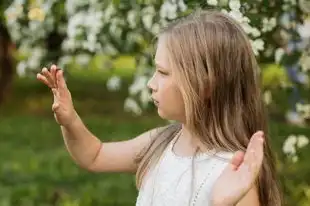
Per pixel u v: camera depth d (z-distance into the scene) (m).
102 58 5.38
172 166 2.12
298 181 4.53
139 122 10.91
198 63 2.03
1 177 7.00
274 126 4.74
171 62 2.05
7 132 10.05
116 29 3.99
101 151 2.40
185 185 2.05
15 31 4.95
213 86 2.04
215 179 2.00
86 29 4.07
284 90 3.89
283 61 3.51
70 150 2.38
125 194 6.34
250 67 2.11
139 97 4.87
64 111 2.29
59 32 4.82
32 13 4.27
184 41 2.05
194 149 2.11
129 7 3.81
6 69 12.00
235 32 2.09
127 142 2.42
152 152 2.25
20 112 12.06
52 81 2.28
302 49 3.55
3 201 6.08
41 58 4.96
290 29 3.53
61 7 4.30
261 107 2.14
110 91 14.16
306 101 3.84
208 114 2.06
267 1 3.25
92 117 11.51
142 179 2.26
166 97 2.08
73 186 6.68
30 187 6.50
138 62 4.48
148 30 3.98
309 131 4.54
